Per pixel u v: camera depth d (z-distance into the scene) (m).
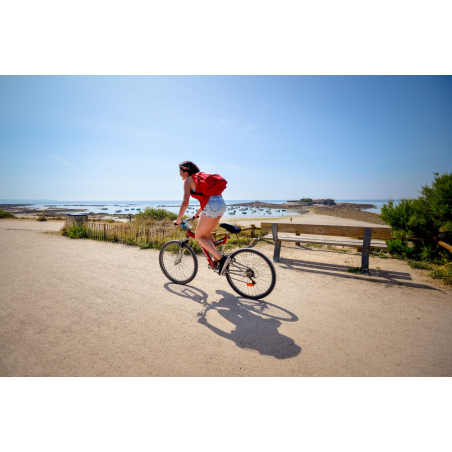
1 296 3.37
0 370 1.97
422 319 2.89
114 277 4.26
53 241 7.64
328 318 2.91
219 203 3.26
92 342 2.37
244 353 2.26
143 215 15.46
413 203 6.08
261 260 3.54
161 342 2.39
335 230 4.70
